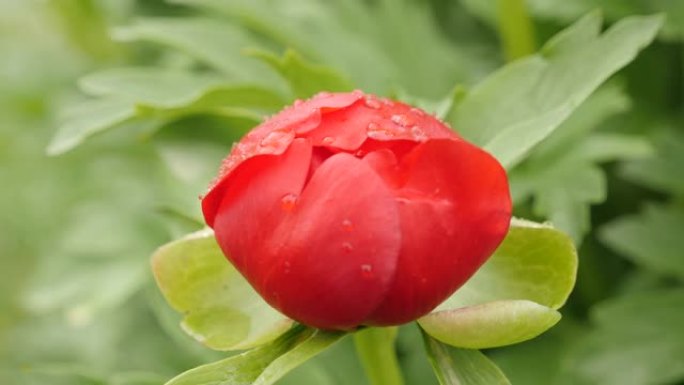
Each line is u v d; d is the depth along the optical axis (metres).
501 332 0.54
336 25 0.70
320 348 0.54
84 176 0.85
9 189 0.87
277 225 0.53
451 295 0.56
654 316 0.67
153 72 0.65
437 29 0.73
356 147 0.53
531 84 0.59
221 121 0.64
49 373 0.64
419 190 0.53
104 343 0.80
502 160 0.57
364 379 0.68
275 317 0.56
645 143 0.66
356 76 0.69
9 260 1.08
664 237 0.68
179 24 0.68
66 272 0.76
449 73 0.71
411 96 0.67
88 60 0.85
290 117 0.54
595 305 0.70
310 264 0.53
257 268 0.54
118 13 0.81
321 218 0.53
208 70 0.74
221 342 0.56
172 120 0.64
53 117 0.85
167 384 0.55
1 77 0.86
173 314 0.65
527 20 0.68
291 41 0.69
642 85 0.71
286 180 0.53
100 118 0.64
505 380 0.55
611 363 0.67
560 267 0.56
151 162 0.83
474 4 0.71
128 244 0.76
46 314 0.89
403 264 0.53
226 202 0.54
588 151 0.65
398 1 0.71
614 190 0.71
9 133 0.87
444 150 0.53
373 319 0.54
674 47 0.71
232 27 0.69
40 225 0.88
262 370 0.55
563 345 0.69
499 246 0.56
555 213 0.65
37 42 0.93
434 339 0.55
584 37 0.58
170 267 0.57
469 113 0.59
